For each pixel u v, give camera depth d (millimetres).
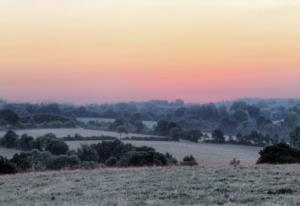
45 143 70375
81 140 81875
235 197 16688
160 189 19312
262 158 33969
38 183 23109
